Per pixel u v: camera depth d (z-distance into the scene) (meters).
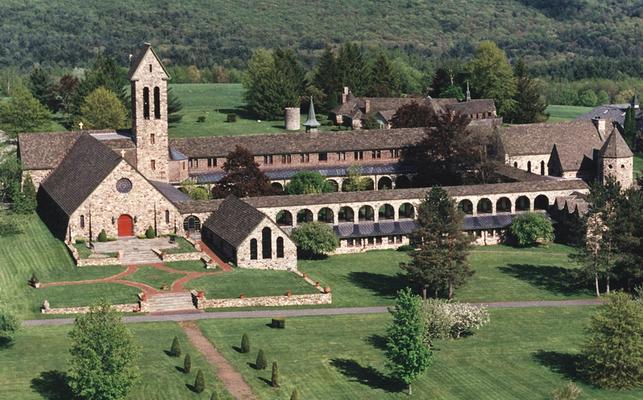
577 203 185.50
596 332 126.56
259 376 117.56
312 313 142.50
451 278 150.88
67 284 146.50
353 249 179.62
